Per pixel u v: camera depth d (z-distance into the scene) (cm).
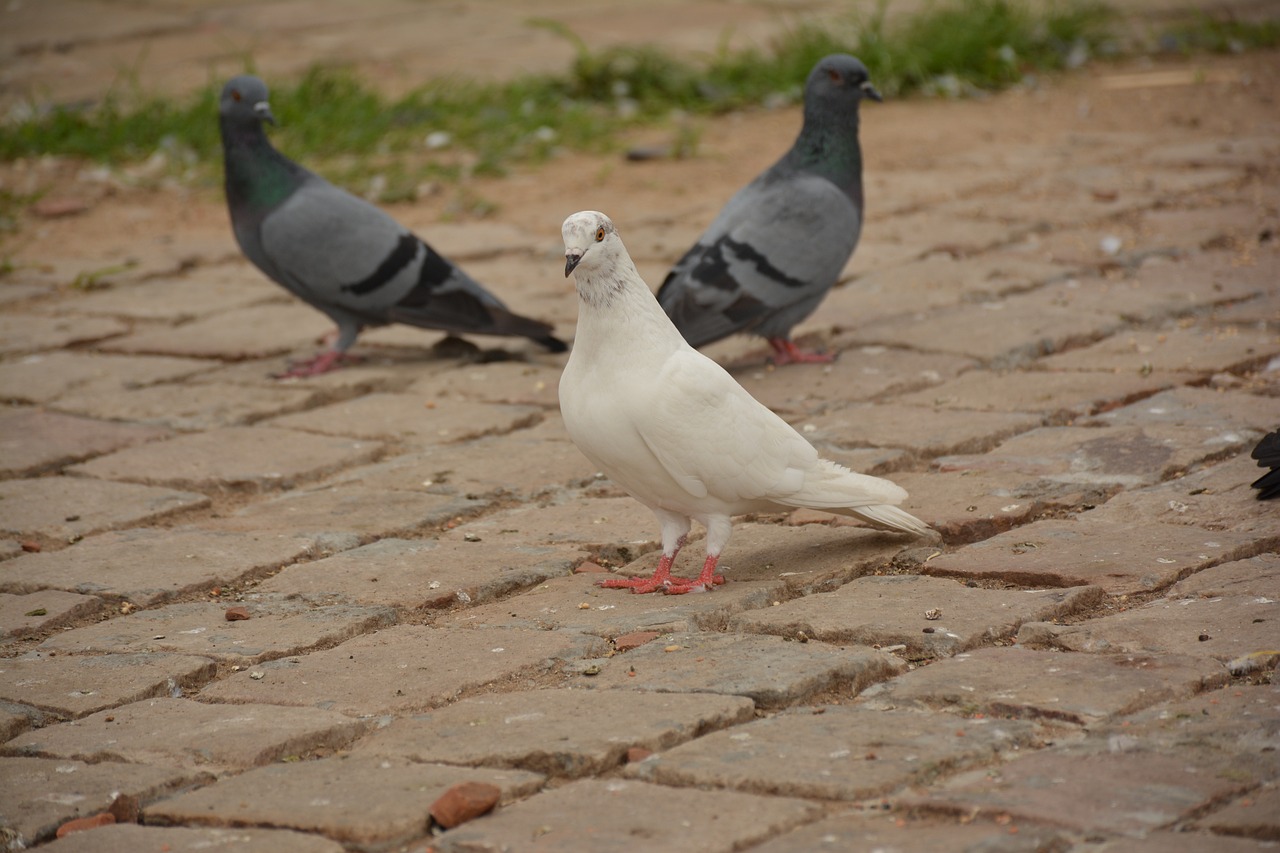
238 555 738
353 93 1955
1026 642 582
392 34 2542
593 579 691
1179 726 494
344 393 1042
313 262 1063
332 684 578
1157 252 1272
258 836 458
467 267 1372
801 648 580
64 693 582
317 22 2628
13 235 1523
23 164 1766
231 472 870
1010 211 1443
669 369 626
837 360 1039
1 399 1030
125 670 600
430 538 763
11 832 469
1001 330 1068
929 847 424
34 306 1291
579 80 2072
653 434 623
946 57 2089
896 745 490
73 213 1595
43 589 705
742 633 609
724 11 2720
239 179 1076
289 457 896
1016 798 449
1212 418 849
